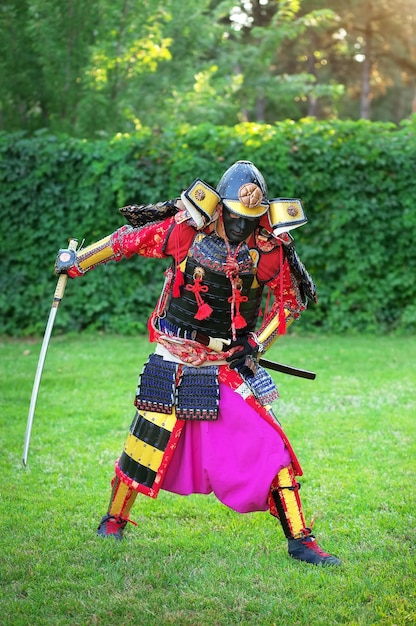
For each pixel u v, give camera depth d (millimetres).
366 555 4594
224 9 22250
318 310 13312
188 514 5316
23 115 17391
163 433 4469
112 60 16391
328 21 26688
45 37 15828
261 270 4457
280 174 12867
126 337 12883
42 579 4293
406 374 9844
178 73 19578
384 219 13047
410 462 6328
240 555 4641
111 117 16734
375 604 3982
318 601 4051
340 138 12914
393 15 30719
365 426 7391
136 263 13023
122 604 4000
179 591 4164
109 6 15945
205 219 4246
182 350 4484
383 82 38719
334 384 9250
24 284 13258
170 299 4551
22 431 7258
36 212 13000
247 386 4465
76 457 6508
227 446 4406
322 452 6590
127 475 4578
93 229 13141
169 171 12961
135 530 5023
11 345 12305
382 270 13312
